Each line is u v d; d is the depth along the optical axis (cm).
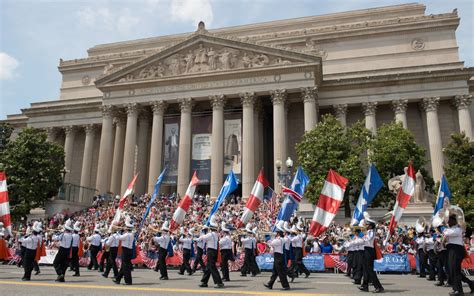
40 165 5941
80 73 9988
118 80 7088
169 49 6912
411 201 4588
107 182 6800
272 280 1902
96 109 8375
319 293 1712
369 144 5394
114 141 7525
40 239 2483
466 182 4756
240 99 6594
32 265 2256
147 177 7212
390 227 2122
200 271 3153
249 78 6481
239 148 6347
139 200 6053
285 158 6097
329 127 5388
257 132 6638
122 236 2089
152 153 6575
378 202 5250
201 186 7175
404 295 1681
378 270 3114
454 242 1656
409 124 7112
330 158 5094
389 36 8294
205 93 6594
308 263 3164
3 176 2686
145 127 7206
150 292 1667
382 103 7088
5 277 2423
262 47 6519
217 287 1956
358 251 2139
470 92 7044
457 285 1616
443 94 6744
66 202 6294
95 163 8356
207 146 6494
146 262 3541
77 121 8481
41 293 1602
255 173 6438
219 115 6456
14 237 3988
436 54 7944
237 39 6619
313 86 6216
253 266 2738
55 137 8694
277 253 1891
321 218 2184
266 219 4428
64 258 2189
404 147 5350
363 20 8900
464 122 6575
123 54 9781
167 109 7256
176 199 5784
